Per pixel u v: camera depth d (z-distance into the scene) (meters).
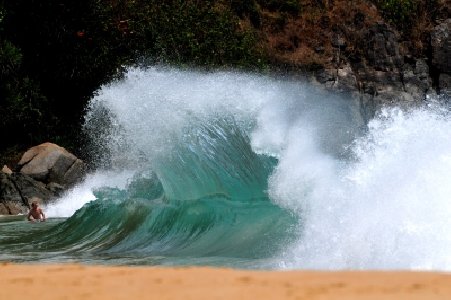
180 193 50.22
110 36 139.25
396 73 181.88
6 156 123.19
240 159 48.81
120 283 17.09
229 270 19.73
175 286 16.34
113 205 51.00
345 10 184.75
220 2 174.88
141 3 148.25
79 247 46.19
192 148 50.88
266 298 14.35
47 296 15.41
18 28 135.00
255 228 41.19
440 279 17.27
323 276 18.06
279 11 182.38
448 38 187.12
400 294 14.57
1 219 81.31
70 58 135.25
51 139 129.00
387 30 183.38
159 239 45.66
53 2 135.50
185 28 149.62
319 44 180.12
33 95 129.88
